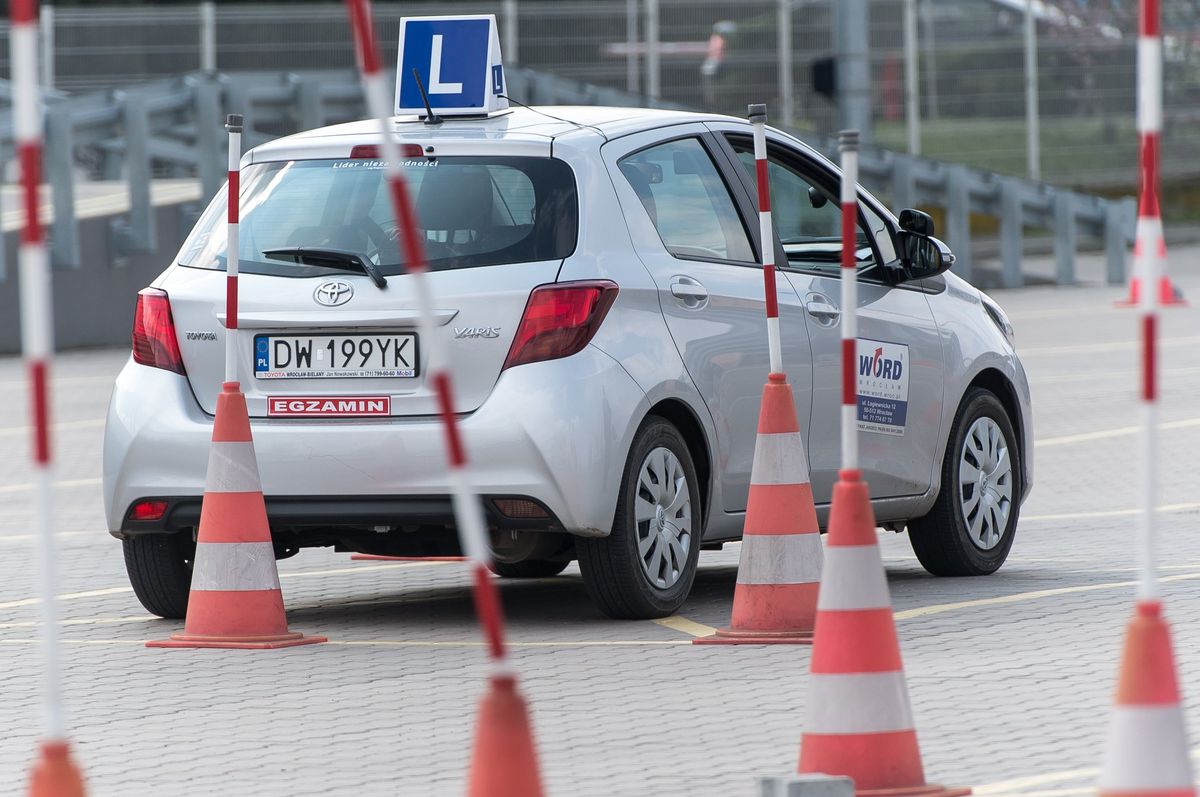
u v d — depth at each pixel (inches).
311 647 834.8
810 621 806.5
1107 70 3954.2
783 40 3629.4
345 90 3068.4
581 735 657.0
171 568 893.8
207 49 3472.0
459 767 618.2
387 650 826.8
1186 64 4042.8
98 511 1359.5
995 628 838.5
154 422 851.4
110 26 3452.3
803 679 737.0
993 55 3875.5
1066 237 3346.5
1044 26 3897.6
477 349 819.4
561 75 3587.6
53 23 3440.0
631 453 831.7
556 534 864.9
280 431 831.7
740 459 895.7
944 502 992.9
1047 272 3535.9
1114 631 822.5
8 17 3905.0
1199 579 962.7
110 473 862.5
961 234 3314.5
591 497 812.6
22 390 2132.1
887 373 953.5
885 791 535.2
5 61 3496.6
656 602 856.9
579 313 818.2
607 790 581.9
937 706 688.4
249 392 845.2
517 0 3565.5
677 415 871.7
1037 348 2319.1
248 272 853.8
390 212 850.8
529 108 932.0
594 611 919.7
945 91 3850.9
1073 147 3932.1
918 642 812.0
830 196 982.4
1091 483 1400.1
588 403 811.4
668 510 858.8
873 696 539.2
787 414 806.5
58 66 3440.0
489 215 843.4
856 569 543.2
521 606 950.4
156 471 850.8
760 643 802.8
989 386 1052.5
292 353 839.1
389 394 826.8
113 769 625.9
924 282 1007.6
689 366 860.0
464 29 915.4
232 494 828.6
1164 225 4013.3
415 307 822.5
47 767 417.4
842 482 549.3
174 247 2792.8
